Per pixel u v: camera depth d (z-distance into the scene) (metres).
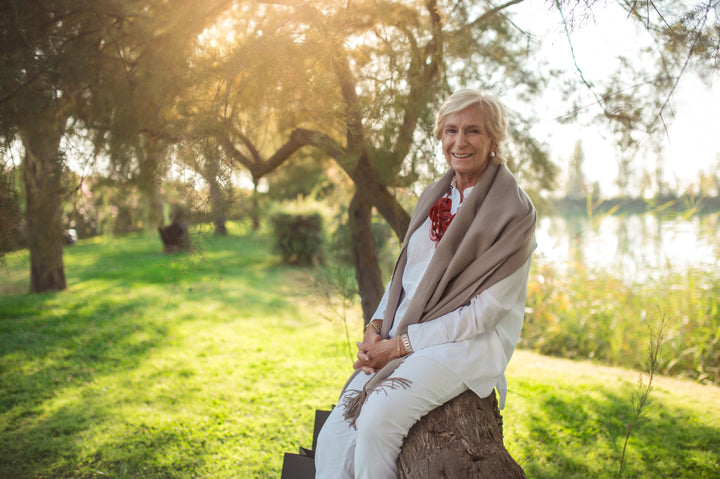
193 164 2.03
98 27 2.30
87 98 2.43
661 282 5.27
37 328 5.81
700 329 4.60
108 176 2.60
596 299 5.70
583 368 4.57
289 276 9.60
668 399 3.61
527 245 1.69
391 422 1.57
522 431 3.16
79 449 2.93
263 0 2.21
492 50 2.60
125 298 7.55
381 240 5.55
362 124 2.41
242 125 2.24
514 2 2.31
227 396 3.81
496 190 1.74
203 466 2.76
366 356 1.78
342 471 1.70
